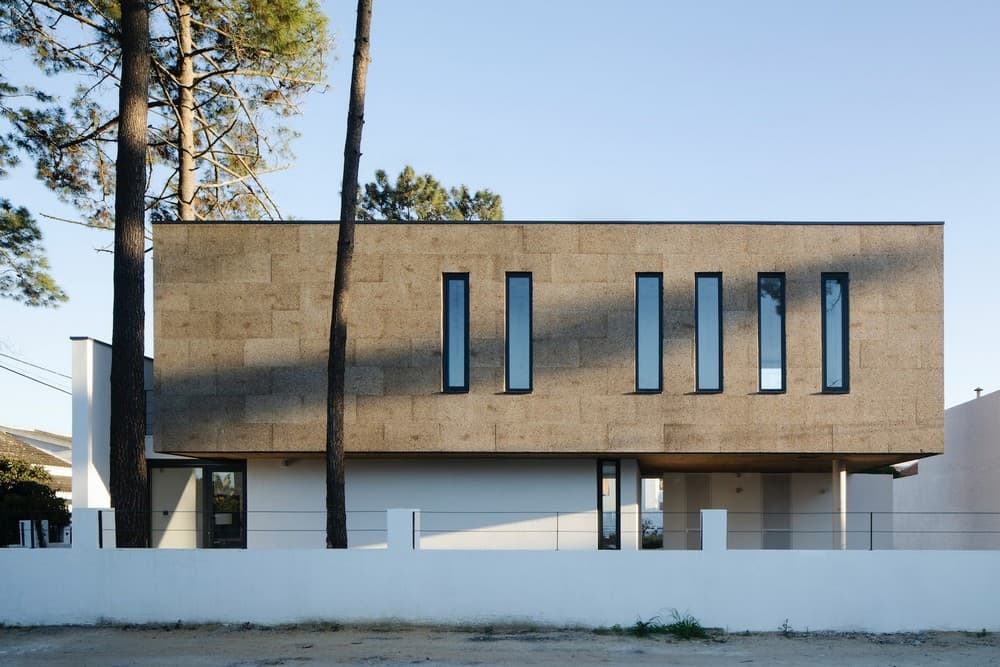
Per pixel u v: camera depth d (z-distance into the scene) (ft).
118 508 40.52
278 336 46.03
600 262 45.75
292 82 63.87
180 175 64.08
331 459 39.52
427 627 35.76
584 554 35.78
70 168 60.44
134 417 41.32
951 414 70.28
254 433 45.70
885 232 45.14
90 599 36.65
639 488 57.00
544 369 45.37
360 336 45.85
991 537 60.80
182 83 62.23
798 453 45.06
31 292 62.54
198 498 53.62
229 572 36.47
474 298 45.83
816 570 35.29
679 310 45.42
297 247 46.32
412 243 46.11
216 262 46.39
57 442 136.15
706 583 35.42
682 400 44.93
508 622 35.73
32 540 49.39
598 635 34.53
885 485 76.89
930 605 35.04
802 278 45.24
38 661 30.25
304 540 50.26
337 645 32.63
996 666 29.71
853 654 31.40
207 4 60.34
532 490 49.37
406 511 36.50
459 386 45.85
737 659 30.53
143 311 42.57
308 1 59.77
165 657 30.73
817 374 44.70
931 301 44.70
